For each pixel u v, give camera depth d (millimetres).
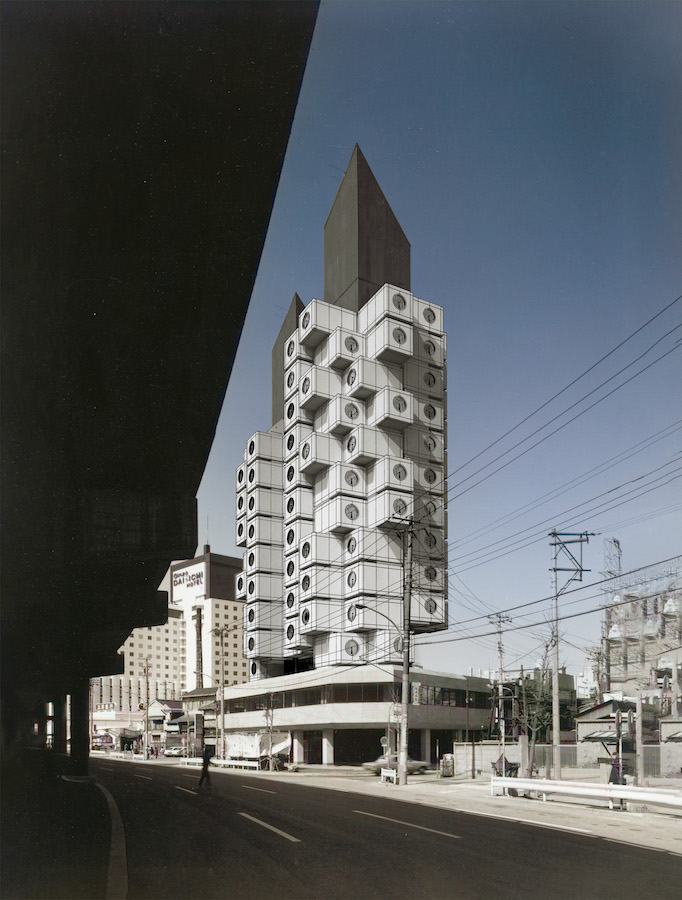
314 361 111250
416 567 97625
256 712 85312
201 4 8047
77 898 8781
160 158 10102
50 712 99188
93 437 16516
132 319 12938
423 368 107438
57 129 9375
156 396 15523
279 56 9016
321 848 13461
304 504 105938
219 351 14508
